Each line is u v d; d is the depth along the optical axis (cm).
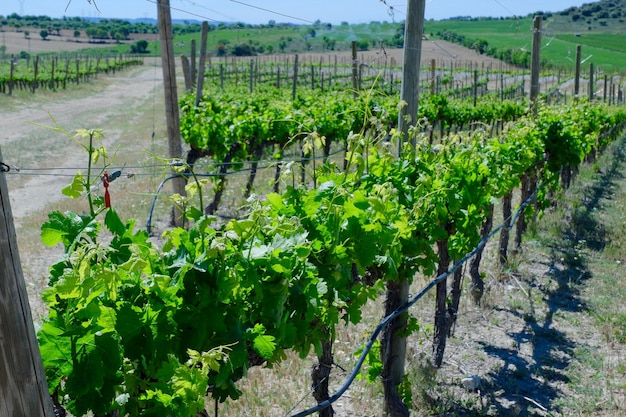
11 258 172
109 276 221
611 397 563
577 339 691
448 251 582
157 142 2348
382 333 518
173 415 231
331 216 347
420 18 502
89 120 3209
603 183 1597
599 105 1889
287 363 589
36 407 179
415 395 567
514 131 992
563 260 937
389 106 1280
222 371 262
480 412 547
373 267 435
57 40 8894
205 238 270
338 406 548
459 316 741
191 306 255
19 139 2414
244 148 1209
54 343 224
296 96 2045
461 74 5478
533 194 886
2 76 4084
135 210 1195
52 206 1304
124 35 8506
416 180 481
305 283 308
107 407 229
